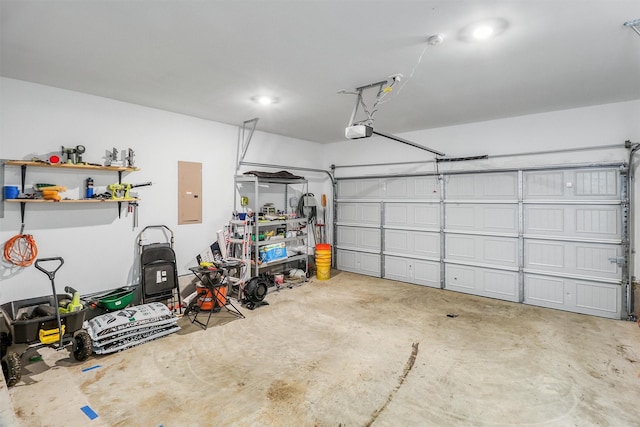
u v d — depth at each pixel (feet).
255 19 6.94
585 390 8.16
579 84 10.98
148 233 13.84
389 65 9.39
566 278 14.25
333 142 22.29
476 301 15.52
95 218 12.38
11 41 7.97
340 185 22.11
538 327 12.24
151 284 12.91
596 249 13.64
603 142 13.33
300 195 21.22
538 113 14.66
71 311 10.37
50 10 6.57
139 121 13.44
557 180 14.40
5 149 10.43
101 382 8.41
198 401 7.66
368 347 10.51
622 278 13.09
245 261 15.21
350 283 18.71
